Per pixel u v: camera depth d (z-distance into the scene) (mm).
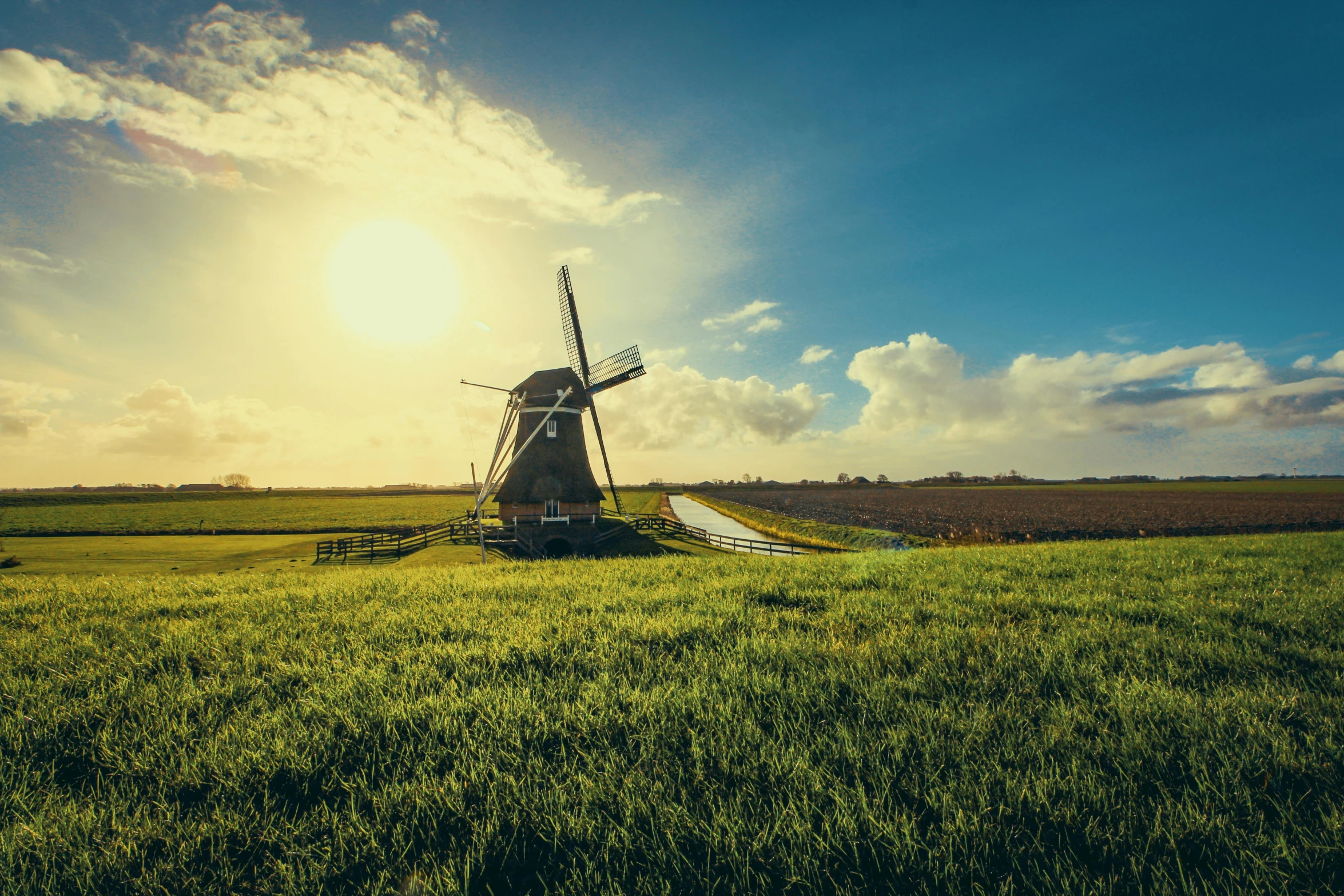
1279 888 2508
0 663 6367
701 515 68875
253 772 3760
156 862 2885
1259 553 15062
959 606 8336
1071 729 3979
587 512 30484
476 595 10320
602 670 5629
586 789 3350
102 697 5207
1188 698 4516
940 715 4258
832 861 2754
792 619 7770
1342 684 4832
